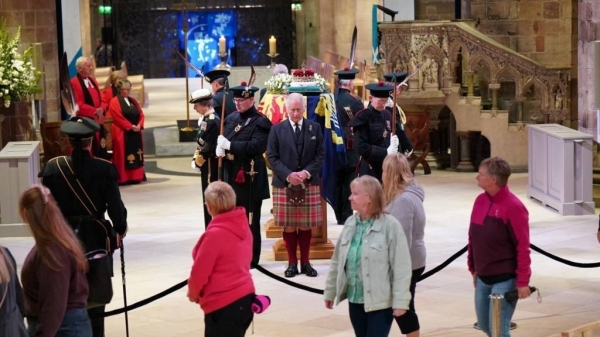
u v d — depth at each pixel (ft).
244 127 37.29
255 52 145.89
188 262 40.73
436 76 63.21
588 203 48.73
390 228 24.22
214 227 24.09
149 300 28.50
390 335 30.37
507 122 62.28
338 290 24.68
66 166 26.86
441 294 35.14
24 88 54.13
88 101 57.77
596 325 24.82
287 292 35.78
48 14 67.21
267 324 31.83
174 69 146.61
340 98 46.60
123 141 61.21
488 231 25.88
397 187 26.73
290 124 36.94
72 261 22.21
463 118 62.90
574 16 66.18
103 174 26.94
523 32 66.69
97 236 27.09
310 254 40.14
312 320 32.30
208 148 38.96
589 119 54.90
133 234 46.73
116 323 32.27
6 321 20.02
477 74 66.03
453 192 55.98
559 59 66.69
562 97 61.52
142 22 145.07
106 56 133.49
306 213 36.91
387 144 38.58
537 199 52.44
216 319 24.18
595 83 43.93
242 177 37.32
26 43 65.82
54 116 68.23
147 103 110.32
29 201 21.85
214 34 146.20
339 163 39.09
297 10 140.26
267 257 40.93
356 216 24.86
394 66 64.39
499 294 25.80
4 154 46.42
